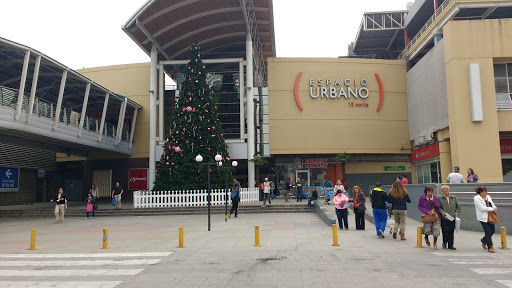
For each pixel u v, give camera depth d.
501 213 12.22
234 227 14.77
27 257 9.31
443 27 23.33
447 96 22.80
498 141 21.33
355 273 6.96
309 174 30.28
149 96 31.52
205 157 23.56
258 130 29.53
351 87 29.86
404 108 30.19
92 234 13.73
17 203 28.92
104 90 25.38
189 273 7.26
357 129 29.50
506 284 6.06
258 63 36.19
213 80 29.36
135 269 7.71
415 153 29.16
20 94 17.72
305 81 29.70
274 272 7.18
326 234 12.34
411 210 16.72
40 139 22.39
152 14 26.14
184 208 21.72
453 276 6.62
